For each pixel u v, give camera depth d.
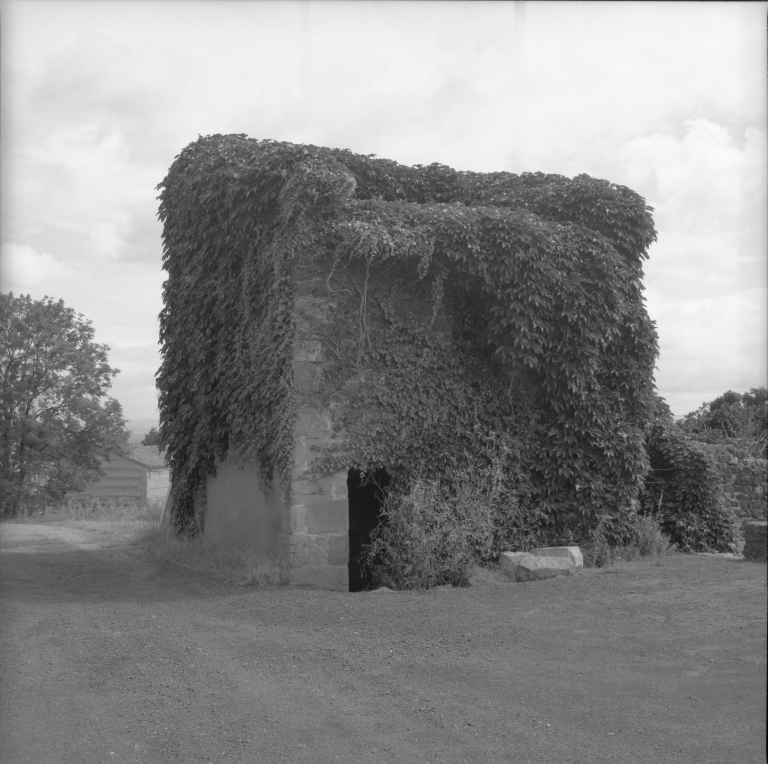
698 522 14.77
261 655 7.41
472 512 11.79
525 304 12.39
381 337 12.25
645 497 15.27
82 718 5.79
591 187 13.62
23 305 33.44
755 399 26.28
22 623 8.71
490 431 12.66
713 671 6.29
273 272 12.03
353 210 11.97
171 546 15.16
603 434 12.93
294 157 12.00
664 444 15.39
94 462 35.22
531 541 12.46
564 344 12.82
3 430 32.56
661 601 8.70
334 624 8.53
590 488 12.79
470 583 10.88
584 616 8.30
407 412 12.23
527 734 5.36
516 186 14.70
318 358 11.76
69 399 33.94
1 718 5.77
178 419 15.30
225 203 12.95
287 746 5.28
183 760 5.06
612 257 13.08
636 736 5.22
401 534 11.41
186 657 7.34
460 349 12.82
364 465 11.87
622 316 13.22
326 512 11.58
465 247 12.19
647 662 6.64
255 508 12.88
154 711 5.93
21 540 17.84
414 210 12.24
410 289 12.49
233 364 13.38
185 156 14.84
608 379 13.31
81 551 15.80
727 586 9.25
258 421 12.55
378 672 6.84
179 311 14.99
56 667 7.04
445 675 6.68
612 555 12.58
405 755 5.11
